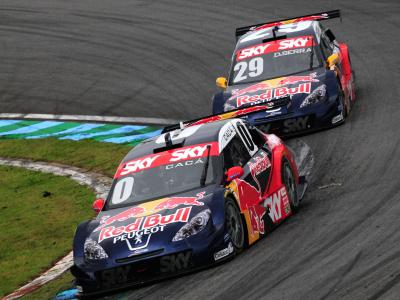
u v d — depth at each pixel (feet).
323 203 147.43
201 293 114.93
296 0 318.24
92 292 123.75
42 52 298.56
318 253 122.01
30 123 245.24
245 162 137.39
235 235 126.62
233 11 313.32
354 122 192.03
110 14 326.03
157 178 133.69
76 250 125.39
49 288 135.85
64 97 261.65
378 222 131.13
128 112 242.99
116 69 277.85
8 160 216.54
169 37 297.74
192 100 244.42
